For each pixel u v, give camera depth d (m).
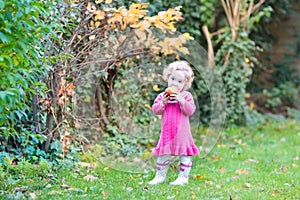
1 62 3.60
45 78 5.15
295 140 7.85
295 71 10.98
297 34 11.12
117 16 5.12
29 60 3.91
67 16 5.11
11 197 3.89
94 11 5.11
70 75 5.39
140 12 5.10
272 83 10.77
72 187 4.39
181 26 7.77
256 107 10.20
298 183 4.96
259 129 8.63
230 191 4.52
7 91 3.40
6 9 3.61
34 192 4.15
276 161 6.18
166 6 7.25
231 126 8.39
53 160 5.29
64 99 5.36
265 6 9.51
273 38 10.59
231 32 8.29
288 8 10.66
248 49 8.58
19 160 5.07
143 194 4.28
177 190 4.46
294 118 9.94
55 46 5.12
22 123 5.38
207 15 8.10
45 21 4.73
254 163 6.04
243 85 8.35
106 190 4.36
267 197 4.33
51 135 5.33
